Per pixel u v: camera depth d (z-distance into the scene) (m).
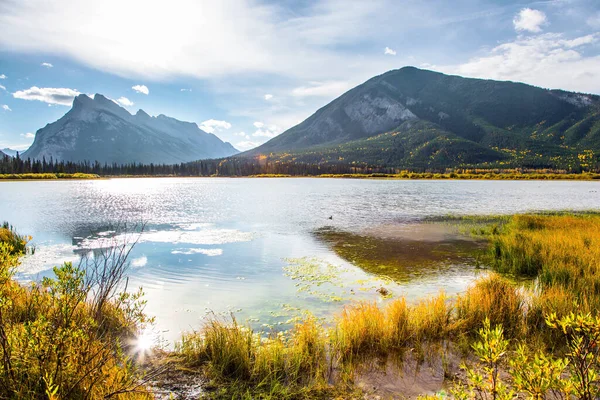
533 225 21.34
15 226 25.39
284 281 12.59
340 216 30.75
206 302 10.41
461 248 18.03
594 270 11.30
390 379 6.04
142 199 48.84
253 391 5.75
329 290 11.59
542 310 7.87
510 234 18.23
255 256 16.45
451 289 11.57
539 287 11.01
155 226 25.61
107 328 6.95
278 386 5.79
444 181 120.38
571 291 9.09
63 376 4.39
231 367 6.36
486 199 48.31
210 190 71.50
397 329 7.40
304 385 5.87
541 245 14.93
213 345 6.74
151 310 9.69
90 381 4.53
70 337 4.67
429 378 6.05
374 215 31.47
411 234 22.05
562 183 103.69
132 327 7.66
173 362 6.63
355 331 7.20
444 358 6.69
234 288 11.79
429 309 8.25
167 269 14.16
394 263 15.11
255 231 23.36
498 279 9.76
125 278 12.81
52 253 17.09
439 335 7.53
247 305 10.19
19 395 3.98
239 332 6.98
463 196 53.81
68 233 22.61
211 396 5.59
